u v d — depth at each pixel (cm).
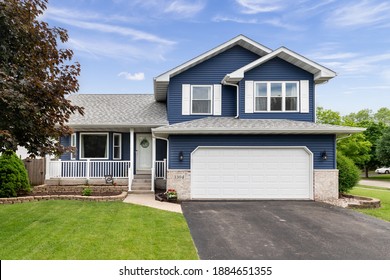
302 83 1410
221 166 1257
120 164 1548
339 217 920
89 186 1383
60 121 789
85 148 1564
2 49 698
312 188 1247
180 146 1259
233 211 1002
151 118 1519
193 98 1491
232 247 628
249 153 1261
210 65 1502
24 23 720
